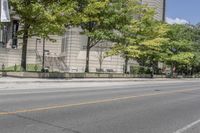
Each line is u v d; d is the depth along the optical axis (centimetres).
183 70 8238
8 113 1224
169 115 1445
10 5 3169
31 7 3120
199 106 1845
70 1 3441
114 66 6488
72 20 3544
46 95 1934
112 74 4659
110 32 4312
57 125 1065
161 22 6003
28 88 2422
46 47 6800
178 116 1431
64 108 1427
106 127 1084
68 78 3700
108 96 2066
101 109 1470
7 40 5666
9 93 1967
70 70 6375
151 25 5181
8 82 2705
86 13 3866
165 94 2492
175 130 1109
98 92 2342
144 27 4916
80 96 1978
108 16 4194
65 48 6656
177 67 7812
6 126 1011
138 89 2897
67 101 1678
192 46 7262
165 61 6556
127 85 3500
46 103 1551
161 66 8575
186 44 6688
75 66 6506
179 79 6297
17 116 1175
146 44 4916
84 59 6525
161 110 1588
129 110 1509
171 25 6662
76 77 3925
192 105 1875
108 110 1455
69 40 6538
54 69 6269
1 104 1453
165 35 6084
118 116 1319
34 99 1689
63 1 3388
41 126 1034
